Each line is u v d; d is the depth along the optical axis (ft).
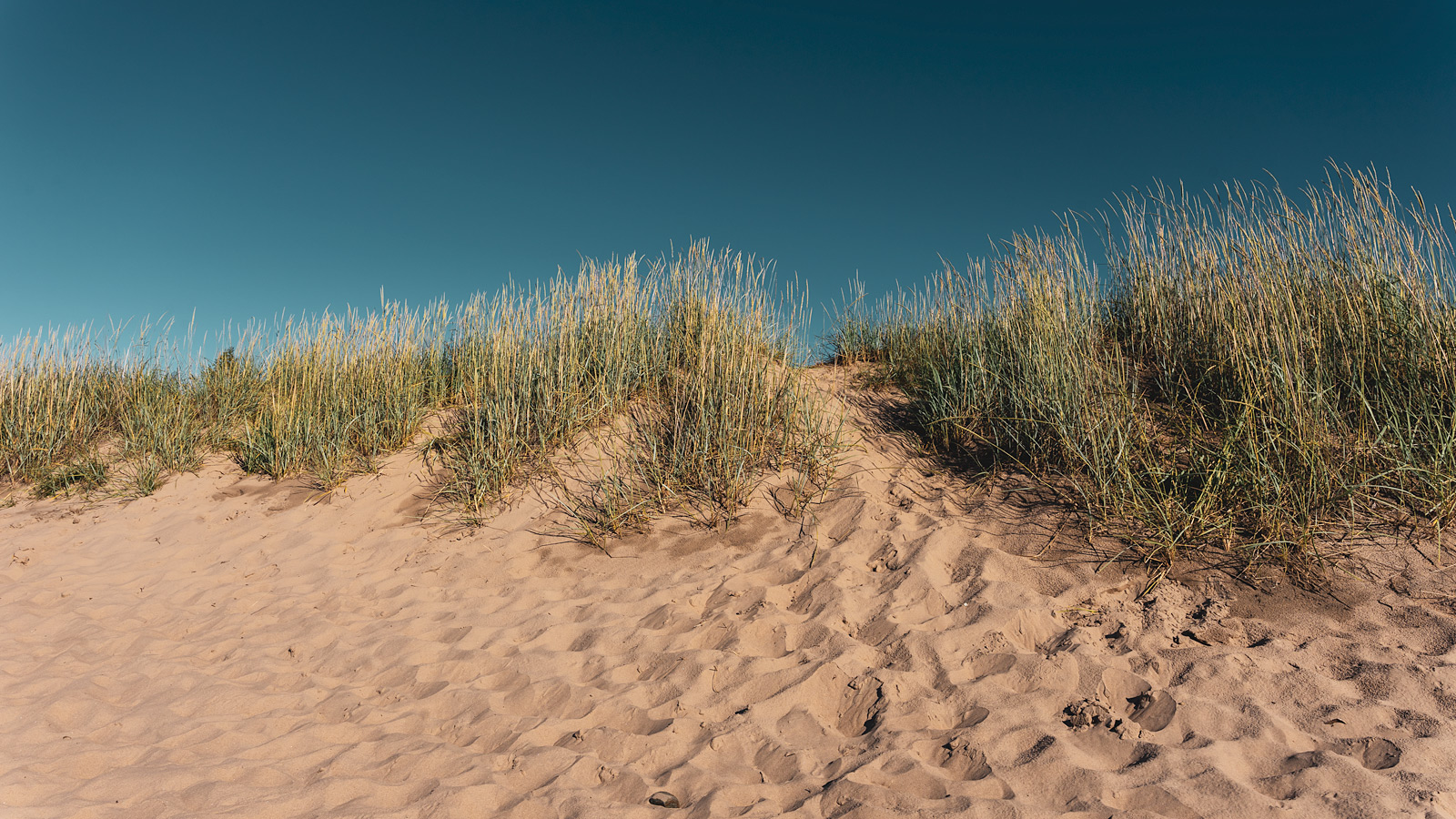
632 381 18.61
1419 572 9.52
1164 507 11.32
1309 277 14.14
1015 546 11.90
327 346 20.81
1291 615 9.27
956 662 9.17
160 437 20.56
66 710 9.39
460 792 7.25
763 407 16.22
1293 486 11.00
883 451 16.05
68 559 15.75
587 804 7.00
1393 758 6.68
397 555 14.60
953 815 6.39
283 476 18.80
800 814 6.70
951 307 18.61
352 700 9.62
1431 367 11.81
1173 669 8.52
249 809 7.10
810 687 8.96
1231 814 6.18
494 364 18.07
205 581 14.32
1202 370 14.75
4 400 21.79
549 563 13.51
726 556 13.00
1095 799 6.57
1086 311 15.98
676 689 9.20
